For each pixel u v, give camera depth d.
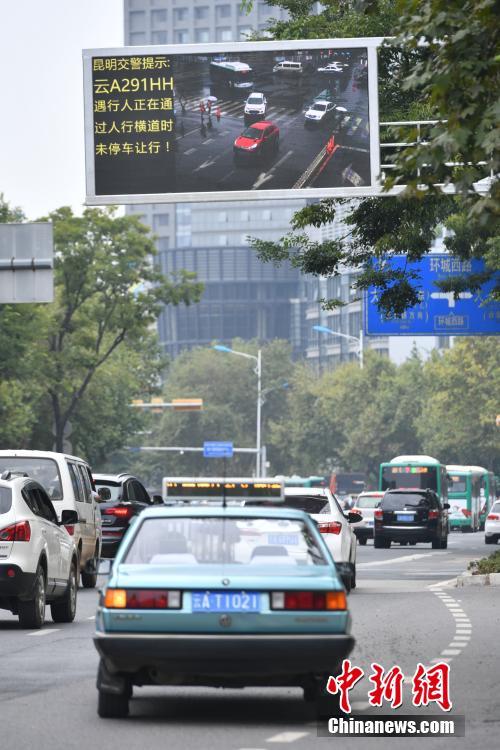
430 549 111.88
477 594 57.03
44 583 42.59
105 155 54.88
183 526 24.39
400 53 55.69
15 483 42.62
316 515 56.50
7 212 129.50
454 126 27.55
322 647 23.23
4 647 36.84
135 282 144.75
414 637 39.50
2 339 131.25
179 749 21.50
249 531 24.33
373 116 54.47
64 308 146.88
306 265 69.06
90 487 59.28
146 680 23.81
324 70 54.66
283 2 75.81
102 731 23.20
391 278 72.62
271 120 54.72
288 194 54.50
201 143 54.75
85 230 143.75
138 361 191.88
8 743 22.02
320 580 23.62
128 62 54.88
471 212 27.66
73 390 160.25
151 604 23.33
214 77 54.81
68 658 34.25
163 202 54.81
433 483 150.75
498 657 34.53
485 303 96.38
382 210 64.62
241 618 23.23
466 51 27.55
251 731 23.33
